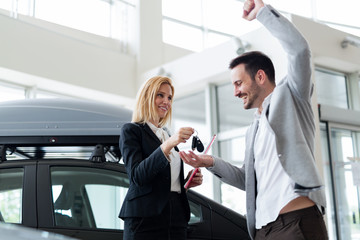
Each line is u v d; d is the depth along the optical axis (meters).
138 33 8.01
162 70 7.37
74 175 2.63
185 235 2.10
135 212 1.95
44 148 2.84
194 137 2.10
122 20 8.33
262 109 1.99
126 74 7.80
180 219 2.06
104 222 2.55
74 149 2.90
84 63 7.25
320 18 9.28
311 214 1.75
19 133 2.69
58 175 2.62
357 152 5.88
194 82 6.92
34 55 6.66
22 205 2.53
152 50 8.08
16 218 2.51
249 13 1.94
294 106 1.83
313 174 1.70
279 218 1.77
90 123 2.72
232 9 8.96
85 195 2.60
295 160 1.73
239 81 2.01
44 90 7.26
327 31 5.62
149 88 2.15
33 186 2.56
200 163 2.01
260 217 1.84
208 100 6.96
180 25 8.57
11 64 6.39
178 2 8.62
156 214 1.94
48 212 2.52
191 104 7.49
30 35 6.66
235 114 6.73
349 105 6.07
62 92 7.41
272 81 2.01
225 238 2.54
